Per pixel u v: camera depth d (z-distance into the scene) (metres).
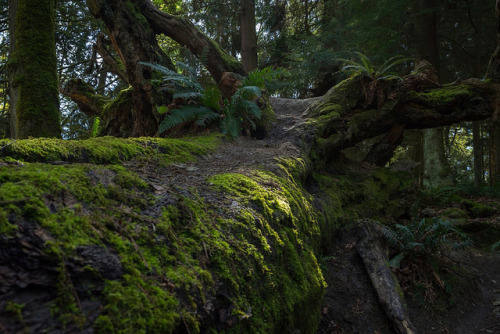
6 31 10.80
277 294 2.13
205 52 6.32
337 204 4.89
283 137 5.34
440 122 6.28
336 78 10.51
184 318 1.33
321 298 2.90
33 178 1.48
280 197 2.93
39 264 1.13
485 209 7.20
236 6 14.47
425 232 4.69
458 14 11.84
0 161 1.76
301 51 11.37
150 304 1.27
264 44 15.50
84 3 12.23
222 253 1.83
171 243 1.65
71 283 1.15
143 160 2.95
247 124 5.64
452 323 4.06
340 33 11.55
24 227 1.20
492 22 11.45
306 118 6.03
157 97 6.18
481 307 4.42
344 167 6.21
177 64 5.93
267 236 2.36
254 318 1.80
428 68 6.50
